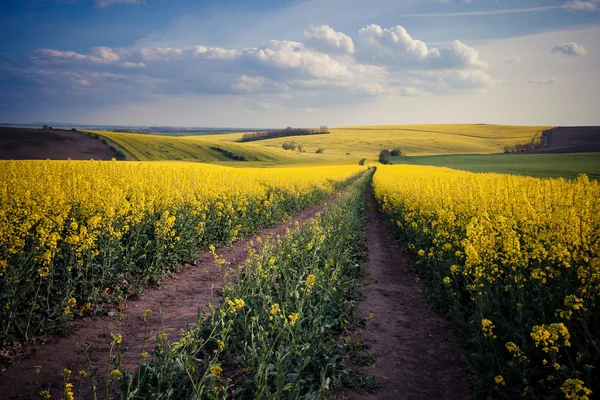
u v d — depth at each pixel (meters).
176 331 6.49
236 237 14.52
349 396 4.94
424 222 11.85
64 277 7.03
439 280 8.21
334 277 7.35
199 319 5.14
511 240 6.38
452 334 6.84
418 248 11.39
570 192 11.84
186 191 14.47
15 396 4.56
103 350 5.80
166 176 17.59
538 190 12.62
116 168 20.12
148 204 10.70
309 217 22.72
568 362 4.62
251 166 83.12
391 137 171.75
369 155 128.38
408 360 5.94
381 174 42.06
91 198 9.92
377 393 5.04
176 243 10.55
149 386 4.22
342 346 5.82
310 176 38.81
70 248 7.17
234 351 5.40
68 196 10.28
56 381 4.93
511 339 5.32
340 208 16.17
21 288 6.06
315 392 4.25
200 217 12.80
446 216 10.33
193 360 4.55
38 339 5.94
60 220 7.34
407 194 17.52
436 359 5.98
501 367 4.81
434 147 138.88
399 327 7.16
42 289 6.79
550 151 101.00
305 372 5.00
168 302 8.07
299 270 7.82
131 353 5.69
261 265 7.16
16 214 8.48
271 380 4.53
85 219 9.05
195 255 11.27
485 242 6.70
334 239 10.23
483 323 4.90
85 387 4.81
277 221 19.42
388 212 18.92
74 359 5.50
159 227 9.79
